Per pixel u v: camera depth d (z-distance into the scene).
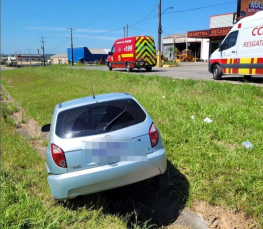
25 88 17.38
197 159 4.41
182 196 3.65
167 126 6.11
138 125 3.38
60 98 11.78
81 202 3.74
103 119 3.38
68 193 3.19
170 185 3.85
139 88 11.52
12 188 4.09
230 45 11.40
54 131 3.38
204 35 37.84
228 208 3.30
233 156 4.39
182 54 49.19
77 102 3.80
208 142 5.03
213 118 6.44
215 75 12.52
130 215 3.57
